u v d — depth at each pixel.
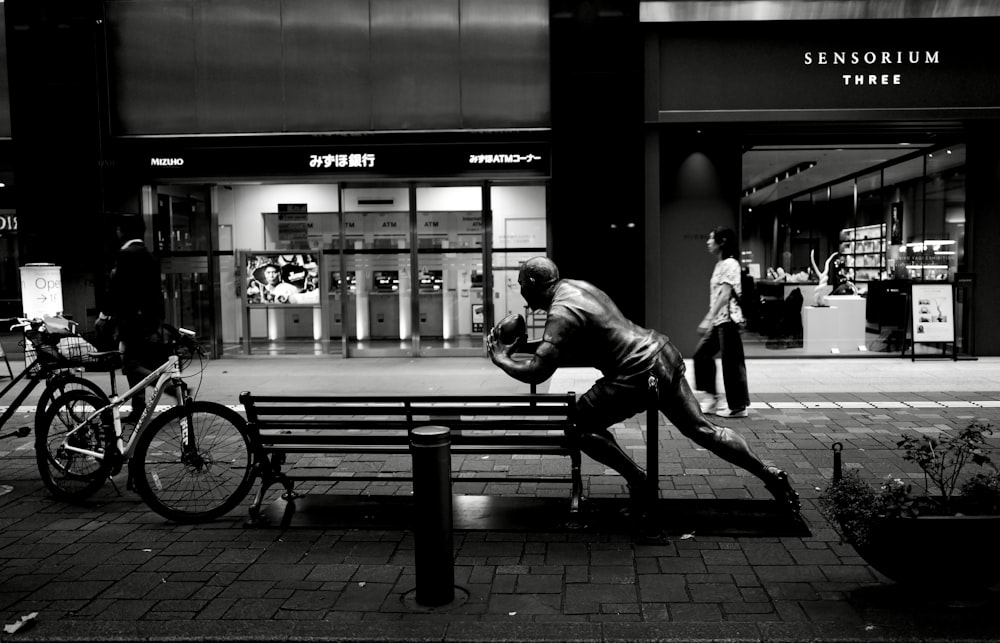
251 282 13.70
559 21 11.91
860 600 3.84
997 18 11.58
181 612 3.85
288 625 3.66
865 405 8.55
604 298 4.94
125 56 12.72
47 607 3.95
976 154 12.06
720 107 11.88
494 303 13.36
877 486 5.54
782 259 13.09
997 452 6.48
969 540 3.50
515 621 3.67
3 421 6.12
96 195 12.66
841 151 13.02
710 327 8.05
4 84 13.07
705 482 5.88
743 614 3.71
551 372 4.77
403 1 12.38
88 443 5.77
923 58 11.73
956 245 12.42
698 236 12.25
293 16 12.53
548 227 13.12
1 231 13.20
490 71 12.34
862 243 13.30
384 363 12.80
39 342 5.96
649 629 3.55
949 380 10.19
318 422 5.19
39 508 5.62
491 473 6.25
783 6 11.52
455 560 4.47
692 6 11.56
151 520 5.31
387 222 13.45
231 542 4.85
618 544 4.68
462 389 10.11
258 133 12.70
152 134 12.80
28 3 12.49
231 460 5.43
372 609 3.84
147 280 6.66
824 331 12.66
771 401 8.88
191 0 12.60
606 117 11.94
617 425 7.79
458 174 12.47
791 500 4.82
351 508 5.39
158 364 6.73
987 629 3.48
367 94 12.52
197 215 13.59
